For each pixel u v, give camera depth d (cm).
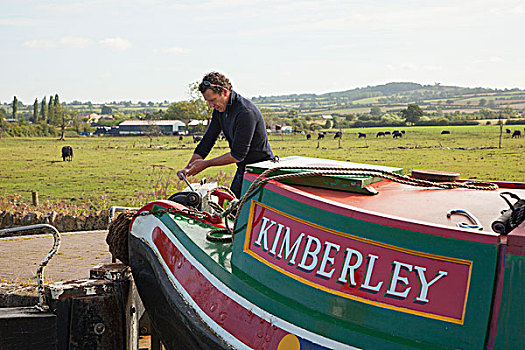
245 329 324
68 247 899
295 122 17138
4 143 9444
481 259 254
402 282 272
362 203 337
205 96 503
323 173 351
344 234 297
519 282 246
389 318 270
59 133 14712
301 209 324
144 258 438
